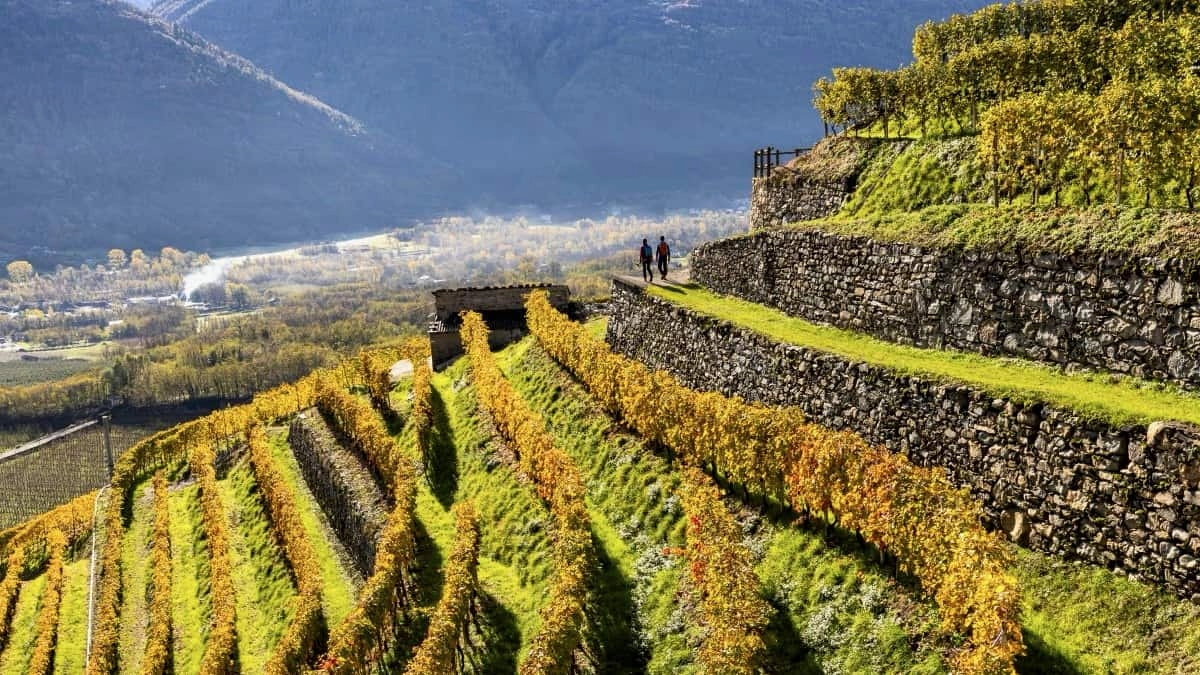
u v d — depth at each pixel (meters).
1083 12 33.50
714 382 27.77
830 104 40.38
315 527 36.41
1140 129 19.92
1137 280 17.86
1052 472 16.38
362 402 46.22
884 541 17.08
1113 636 14.34
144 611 36.84
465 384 41.09
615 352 36.19
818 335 25.78
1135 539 14.93
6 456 83.69
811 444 19.27
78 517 55.69
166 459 54.38
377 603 24.55
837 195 34.25
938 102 33.38
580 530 23.44
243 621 32.28
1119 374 18.12
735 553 18.83
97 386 134.00
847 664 16.33
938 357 22.00
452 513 31.02
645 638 20.33
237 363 141.50
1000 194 26.11
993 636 13.88
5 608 45.59
